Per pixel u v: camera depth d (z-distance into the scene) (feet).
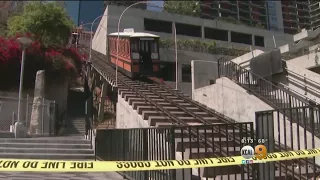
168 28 163.02
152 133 24.98
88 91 102.22
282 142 39.63
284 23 380.99
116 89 66.59
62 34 92.38
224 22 177.17
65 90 82.89
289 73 55.06
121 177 32.09
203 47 135.54
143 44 84.64
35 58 78.02
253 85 53.93
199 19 169.27
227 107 56.75
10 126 55.06
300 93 50.80
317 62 55.98
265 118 21.59
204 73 72.95
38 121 59.11
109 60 103.96
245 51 140.67
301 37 73.56
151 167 16.11
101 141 39.47
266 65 58.85
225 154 30.76
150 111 48.06
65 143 47.01
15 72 76.13
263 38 189.47
